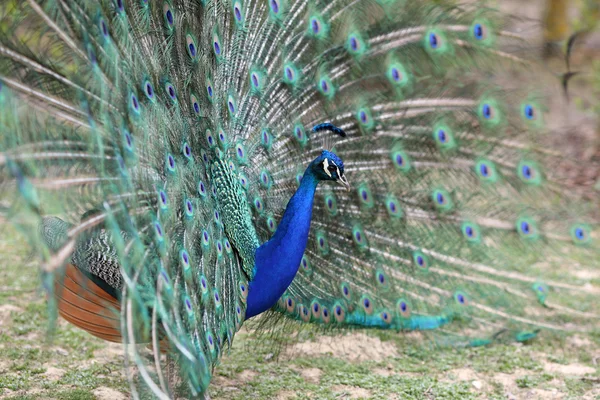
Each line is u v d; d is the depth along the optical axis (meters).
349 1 6.29
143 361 4.28
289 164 6.31
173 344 4.27
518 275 6.92
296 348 7.37
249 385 6.53
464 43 6.10
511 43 6.11
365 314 6.77
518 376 6.92
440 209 6.64
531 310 7.68
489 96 6.33
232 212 5.39
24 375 6.22
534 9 14.88
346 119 6.43
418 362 7.20
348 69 6.36
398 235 6.69
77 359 6.68
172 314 4.29
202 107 5.29
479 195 6.62
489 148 6.48
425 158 6.51
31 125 3.73
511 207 6.66
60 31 4.04
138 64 4.65
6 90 3.52
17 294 8.06
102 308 4.82
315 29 6.19
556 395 6.54
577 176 6.89
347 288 6.65
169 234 4.56
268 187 6.09
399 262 6.73
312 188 5.57
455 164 6.52
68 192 3.82
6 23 3.93
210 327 4.73
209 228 5.02
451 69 6.26
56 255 3.46
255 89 5.94
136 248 3.97
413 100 6.38
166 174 4.76
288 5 6.14
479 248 6.73
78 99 4.14
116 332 4.96
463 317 7.08
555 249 6.73
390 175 6.57
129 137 4.32
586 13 13.87
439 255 6.75
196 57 5.21
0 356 6.54
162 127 4.78
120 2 4.47
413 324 7.08
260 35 6.04
